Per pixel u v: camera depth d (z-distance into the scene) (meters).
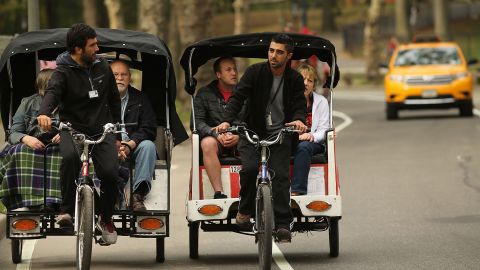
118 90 20.97
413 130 55.50
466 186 34.44
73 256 23.72
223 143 22.19
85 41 20.11
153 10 72.12
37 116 20.69
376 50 113.19
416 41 68.38
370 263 22.05
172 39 107.75
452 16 171.75
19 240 22.64
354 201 31.61
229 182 22.25
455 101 62.75
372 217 28.58
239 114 22.89
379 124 60.88
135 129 22.58
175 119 23.05
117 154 20.52
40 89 22.52
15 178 21.36
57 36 22.20
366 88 108.50
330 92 23.41
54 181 21.36
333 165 22.22
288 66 21.38
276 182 20.91
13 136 21.86
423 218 28.20
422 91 62.94
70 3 147.75
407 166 40.06
